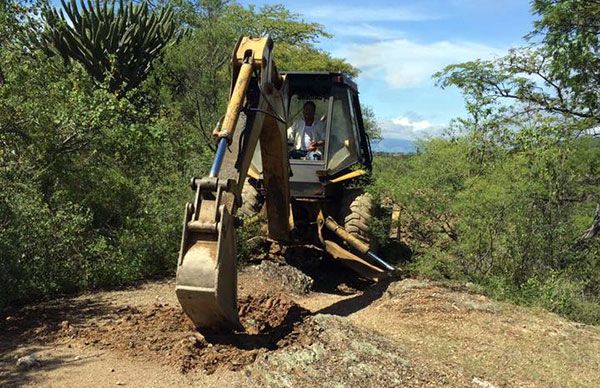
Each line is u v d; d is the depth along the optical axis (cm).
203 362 457
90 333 519
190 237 465
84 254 714
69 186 777
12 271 612
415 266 782
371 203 801
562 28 898
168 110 1201
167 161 926
